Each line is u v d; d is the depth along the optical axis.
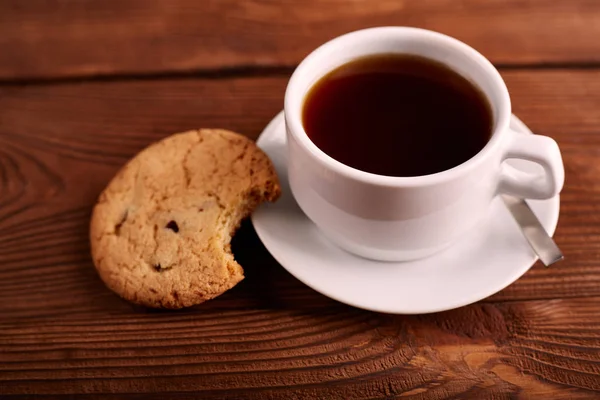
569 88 0.50
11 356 0.43
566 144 0.48
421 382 0.42
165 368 0.43
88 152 0.49
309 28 0.54
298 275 0.43
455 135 0.42
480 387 0.42
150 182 0.45
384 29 0.44
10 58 0.53
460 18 0.54
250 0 0.55
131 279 0.43
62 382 0.43
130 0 0.56
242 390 0.42
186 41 0.54
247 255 0.45
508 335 0.43
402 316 0.44
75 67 0.53
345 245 0.43
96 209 0.45
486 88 0.42
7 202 0.48
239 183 0.44
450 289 0.42
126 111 0.51
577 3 0.54
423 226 0.41
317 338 0.43
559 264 0.45
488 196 0.42
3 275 0.46
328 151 0.42
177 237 0.44
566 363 0.42
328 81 0.44
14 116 0.51
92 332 0.44
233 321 0.44
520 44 0.52
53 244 0.46
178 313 0.44
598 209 0.46
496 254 0.43
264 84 0.51
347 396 0.42
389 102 0.44
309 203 0.42
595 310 0.43
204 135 0.46
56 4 0.56
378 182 0.39
